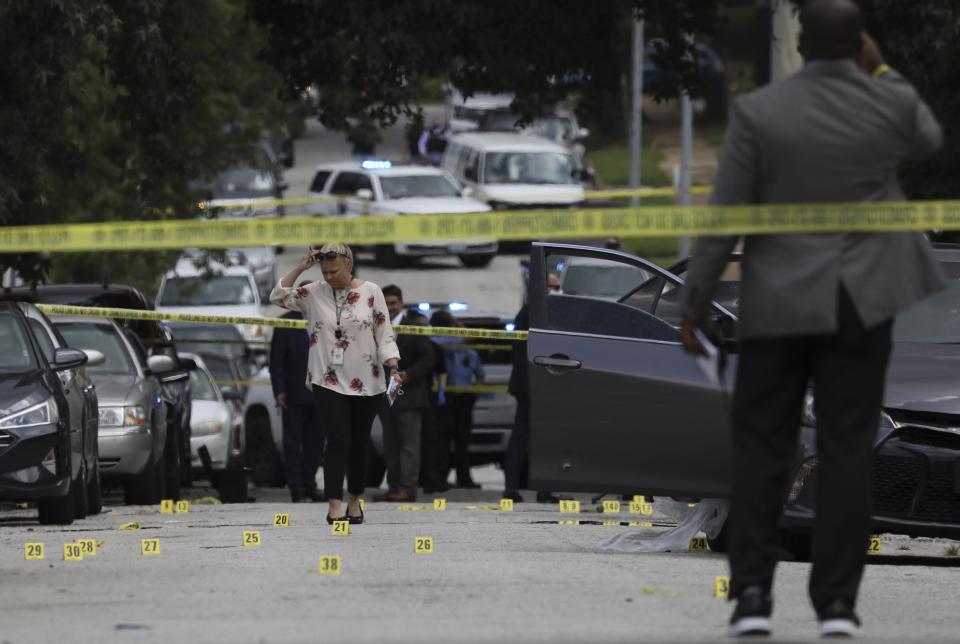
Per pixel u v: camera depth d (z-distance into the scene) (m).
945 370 35.91
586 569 30.64
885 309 20.16
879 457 34.31
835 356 20.34
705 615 24.14
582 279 76.44
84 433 49.41
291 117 119.06
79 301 66.00
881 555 38.06
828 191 20.27
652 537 36.16
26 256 69.81
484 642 21.11
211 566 31.05
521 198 152.75
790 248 20.30
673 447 35.06
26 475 43.56
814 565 20.52
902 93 20.58
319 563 31.05
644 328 35.62
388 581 28.30
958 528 34.12
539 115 80.88
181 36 74.88
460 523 43.75
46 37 59.81
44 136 63.34
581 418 35.62
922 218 20.33
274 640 21.31
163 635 21.95
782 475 20.73
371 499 63.62
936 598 27.64
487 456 75.50
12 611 25.11
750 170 20.44
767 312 20.20
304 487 64.94
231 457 83.56
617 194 95.06
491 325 75.50
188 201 105.31
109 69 74.62
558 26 77.94
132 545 36.72
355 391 41.38
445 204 147.38
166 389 66.94
